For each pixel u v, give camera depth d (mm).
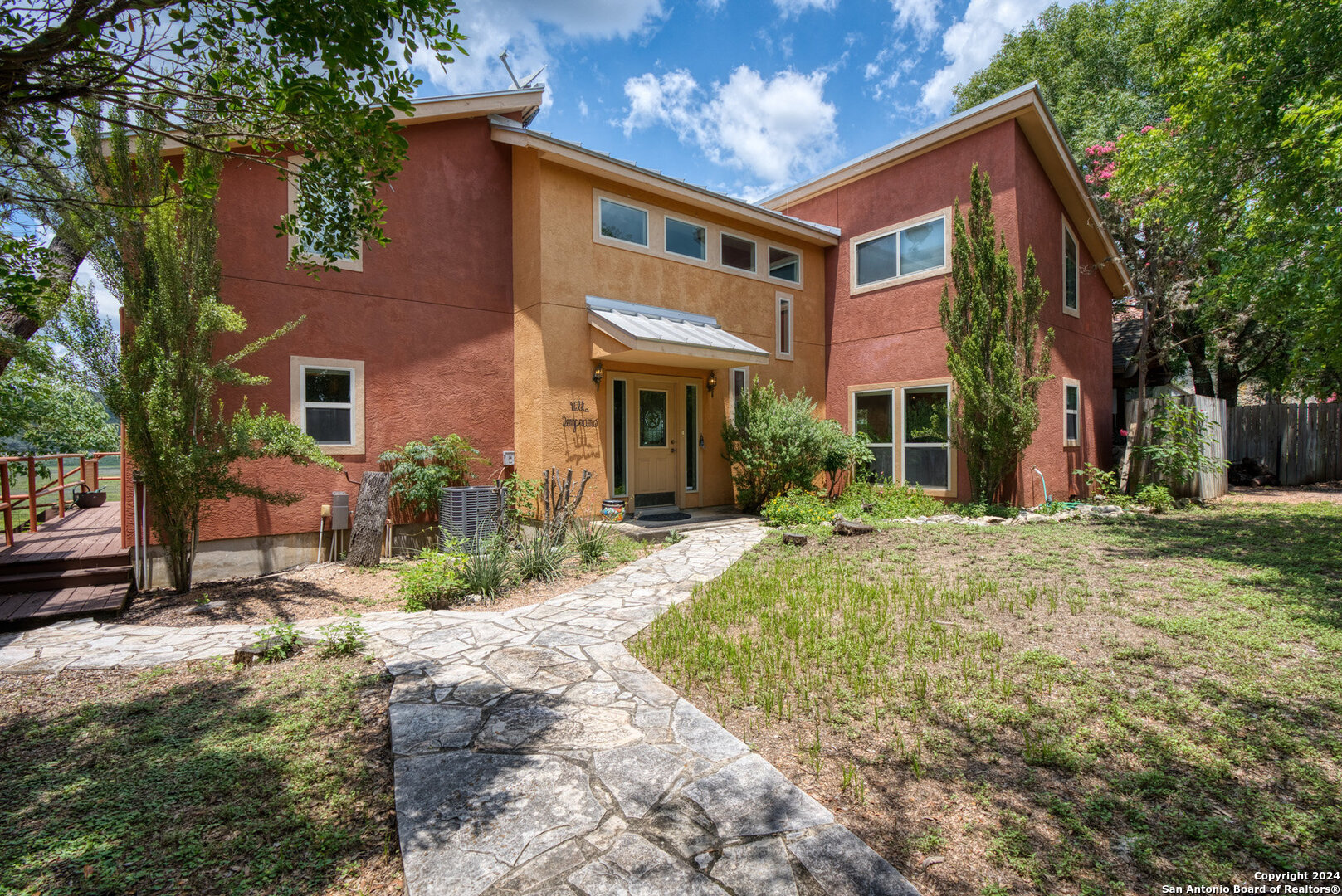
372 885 2316
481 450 9695
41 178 3414
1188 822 2541
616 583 6871
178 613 6164
